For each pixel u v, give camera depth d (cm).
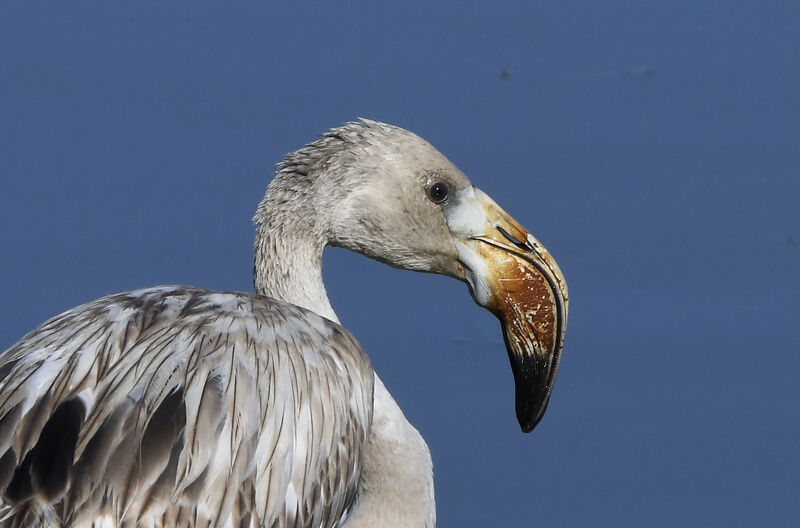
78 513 909
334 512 1069
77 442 927
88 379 959
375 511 1130
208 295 1053
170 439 944
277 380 1010
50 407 945
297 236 1162
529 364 1200
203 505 951
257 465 986
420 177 1173
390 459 1134
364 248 1180
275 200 1166
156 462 934
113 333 990
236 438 973
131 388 955
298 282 1161
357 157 1165
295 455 1015
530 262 1193
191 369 977
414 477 1139
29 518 904
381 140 1172
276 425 1000
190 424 958
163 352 982
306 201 1159
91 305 1035
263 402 995
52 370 964
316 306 1162
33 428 934
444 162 1185
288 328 1050
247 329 1023
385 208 1168
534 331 1197
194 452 952
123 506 920
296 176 1162
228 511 964
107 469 923
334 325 1097
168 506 932
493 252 1193
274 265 1165
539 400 1204
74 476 916
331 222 1165
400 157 1170
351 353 1086
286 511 1012
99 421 938
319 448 1034
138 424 942
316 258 1170
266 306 1062
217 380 982
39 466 916
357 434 1077
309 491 1030
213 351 995
